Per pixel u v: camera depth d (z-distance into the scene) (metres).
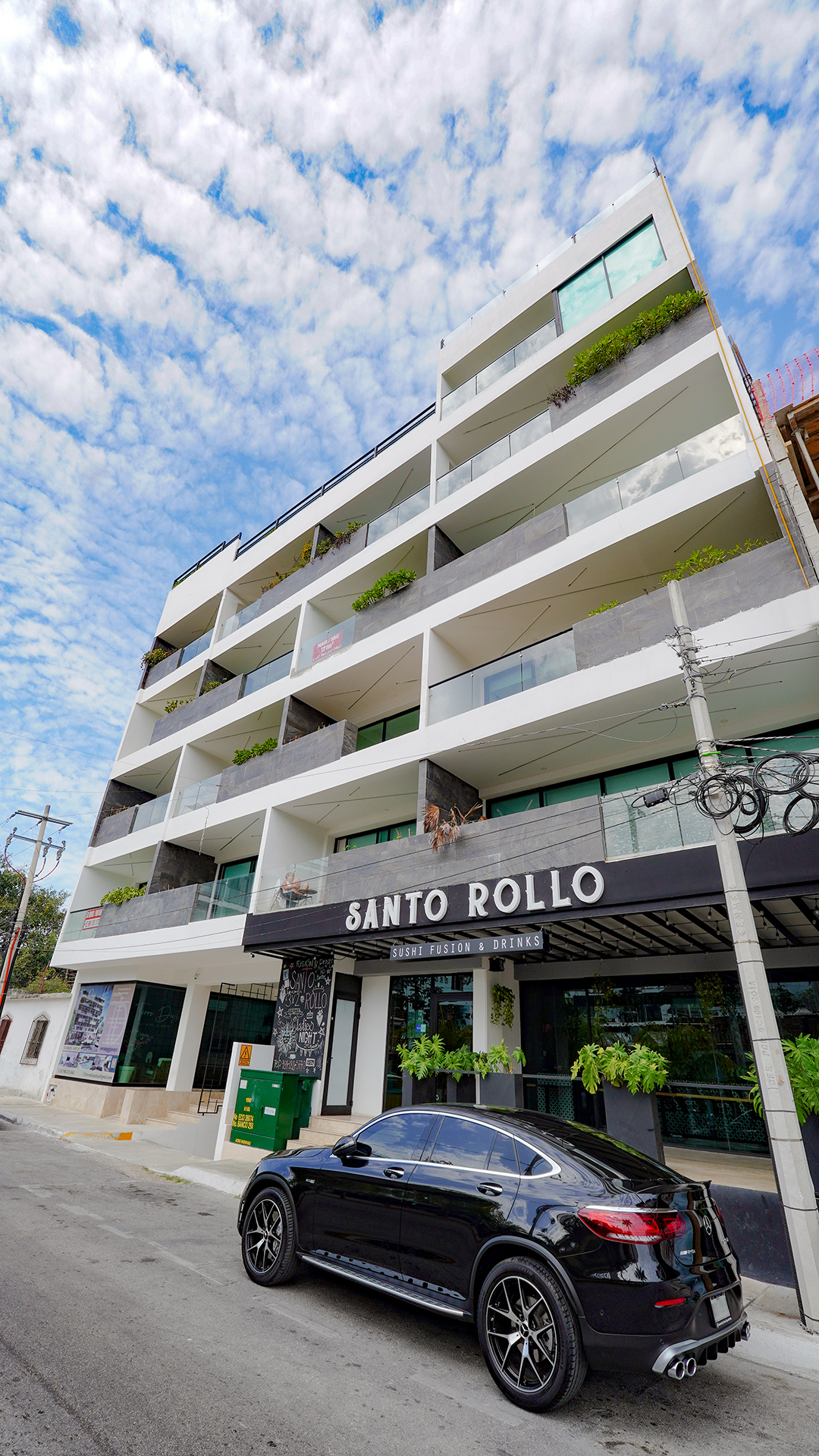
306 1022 13.92
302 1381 3.94
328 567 18.67
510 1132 4.73
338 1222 5.20
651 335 13.05
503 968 12.93
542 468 13.96
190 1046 18.72
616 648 10.89
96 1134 15.12
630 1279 3.66
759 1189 7.64
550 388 15.41
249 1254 5.79
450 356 18.22
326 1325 4.84
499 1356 4.01
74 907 22.11
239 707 19.19
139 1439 3.18
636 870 8.71
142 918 18.42
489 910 10.15
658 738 11.79
